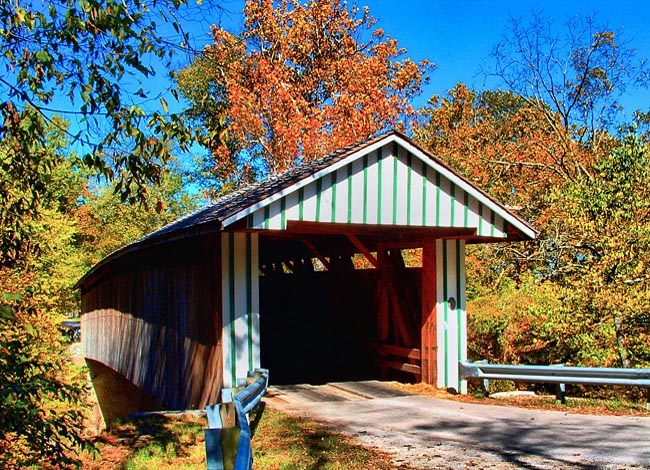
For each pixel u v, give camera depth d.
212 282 9.80
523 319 12.69
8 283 10.35
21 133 6.41
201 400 10.25
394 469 5.97
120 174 6.24
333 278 14.41
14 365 5.04
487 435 7.45
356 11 33.72
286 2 32.41
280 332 16.62
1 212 7.02
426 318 11.10
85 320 25.05
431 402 9.91
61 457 5.29
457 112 31.97
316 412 9.04
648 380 8.98
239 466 3.16
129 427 8.30
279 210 8.92
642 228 11.44
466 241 11.70
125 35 5.89
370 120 28.06
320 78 32.16
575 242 14.45
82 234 32.03
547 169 20.02
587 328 11.71
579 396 12.03
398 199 9.87
